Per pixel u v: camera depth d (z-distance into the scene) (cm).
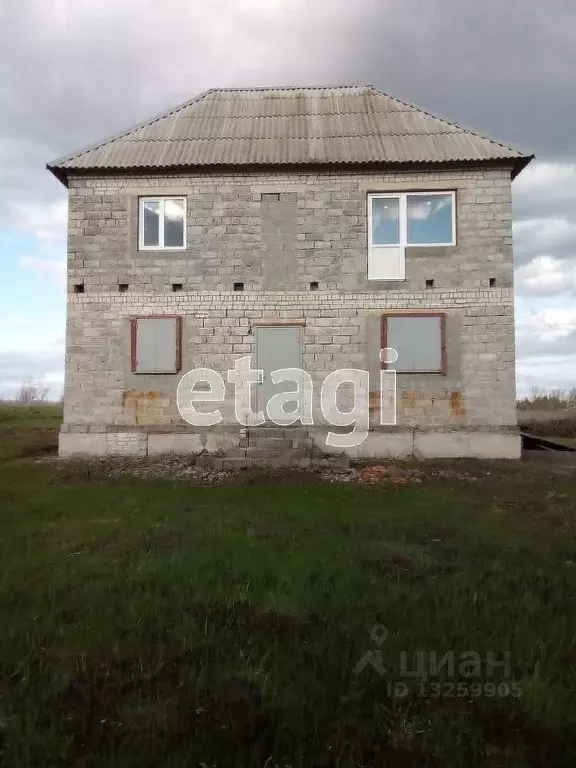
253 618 450
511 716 334
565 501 934
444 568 575
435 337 1424
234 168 1444
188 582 522
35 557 607
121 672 375
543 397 4741
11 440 1875
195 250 1459
